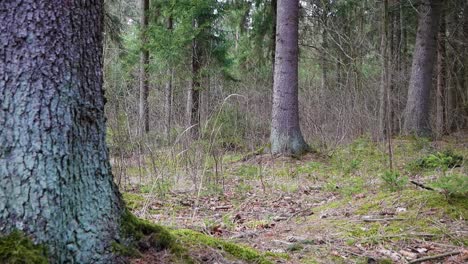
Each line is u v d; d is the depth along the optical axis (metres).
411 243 3.61
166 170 6.57
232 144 10.02
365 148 9.35
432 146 9.97
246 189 6.50
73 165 2.25
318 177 7.54
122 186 6.33
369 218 4.26
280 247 3.63
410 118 12.71
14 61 2.13
